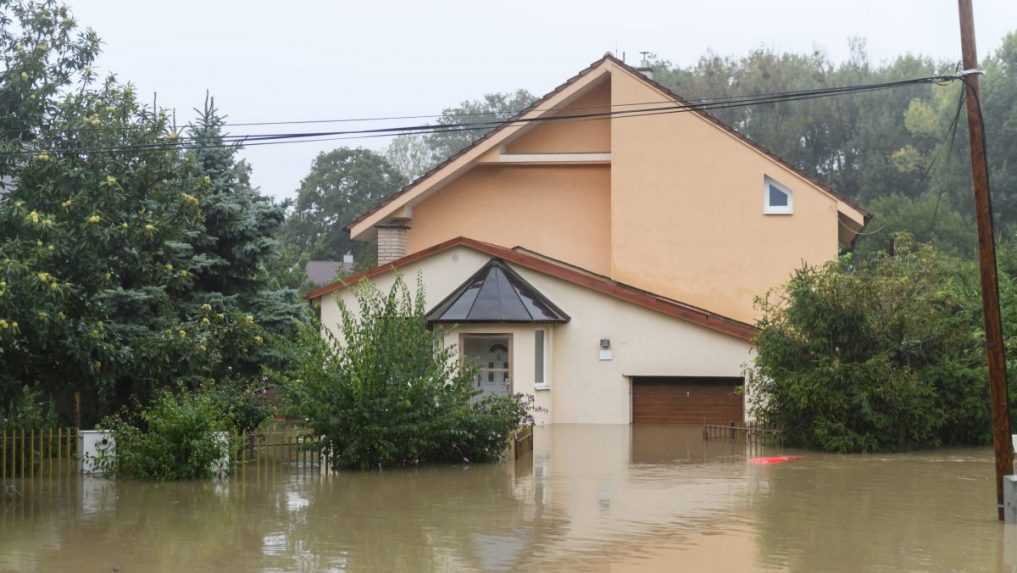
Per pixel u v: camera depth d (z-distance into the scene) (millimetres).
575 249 33375
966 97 15586
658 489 17688
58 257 18000
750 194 31438
